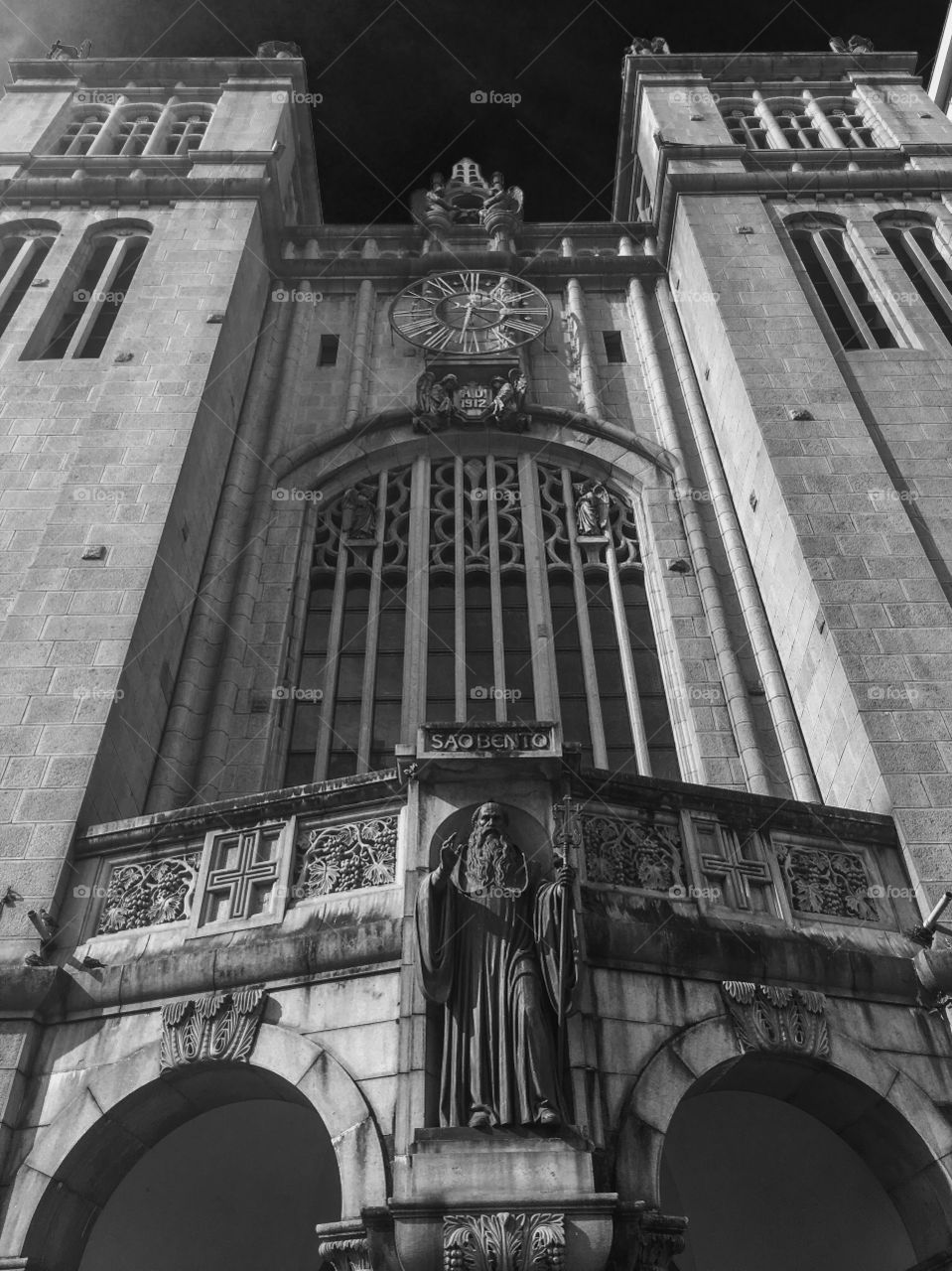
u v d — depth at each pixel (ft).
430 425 72.84
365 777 40.68
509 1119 31.12
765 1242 45.39
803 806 43.11
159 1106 37.37
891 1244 41.11
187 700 56.54
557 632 63.77
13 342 72.23
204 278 73.10
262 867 40.27
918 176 85.40
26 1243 34.19
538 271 84.43
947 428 63.52
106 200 83.92
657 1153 32.94
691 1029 35.99
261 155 85.76
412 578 65.21
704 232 78.23
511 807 37.52
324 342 80.48
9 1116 36.35
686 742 57.16
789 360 66.33
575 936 34.04
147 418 62.03
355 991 36.27
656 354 78.13
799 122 101.60
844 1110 38.29
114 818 47.60
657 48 105.81
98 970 38.91
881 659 49.60
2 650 50.01
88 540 55.16
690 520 66.80
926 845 42.91
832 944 39.34
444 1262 29.04
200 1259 43.80
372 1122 33.19
